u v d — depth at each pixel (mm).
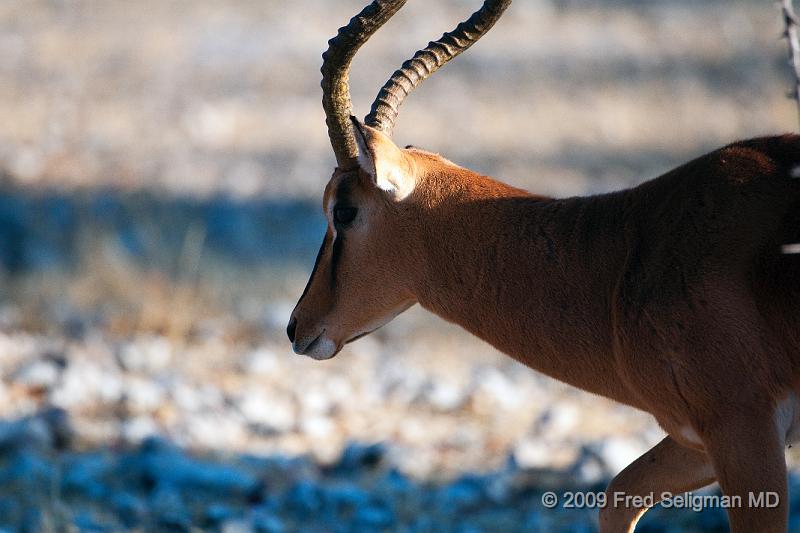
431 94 37750
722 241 8312
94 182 29734
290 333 10086
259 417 16219
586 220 9070
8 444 14648
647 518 13148
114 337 20094
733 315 8195
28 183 29438
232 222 27484
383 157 9211
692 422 8383
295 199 29047
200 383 17781
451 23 43406
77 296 22000
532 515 13156
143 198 28562
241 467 14453
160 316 20547
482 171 30484
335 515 13273
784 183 8336
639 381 8594
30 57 40250
